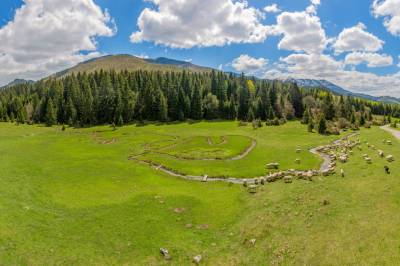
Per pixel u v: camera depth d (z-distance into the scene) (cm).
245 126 13400
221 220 3609
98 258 2661
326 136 10356
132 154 7988
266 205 3850
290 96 16938
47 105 16462
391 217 2733
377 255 2211
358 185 3906
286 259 2428
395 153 5662
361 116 14325
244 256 2652
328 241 2545
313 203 3528
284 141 9488
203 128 13162
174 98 15812
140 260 2678
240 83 19800
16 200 3775
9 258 2469
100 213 3728
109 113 15450
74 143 9725
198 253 2816
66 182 5000
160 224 3488
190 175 5984
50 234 3008
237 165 6606
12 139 10325
